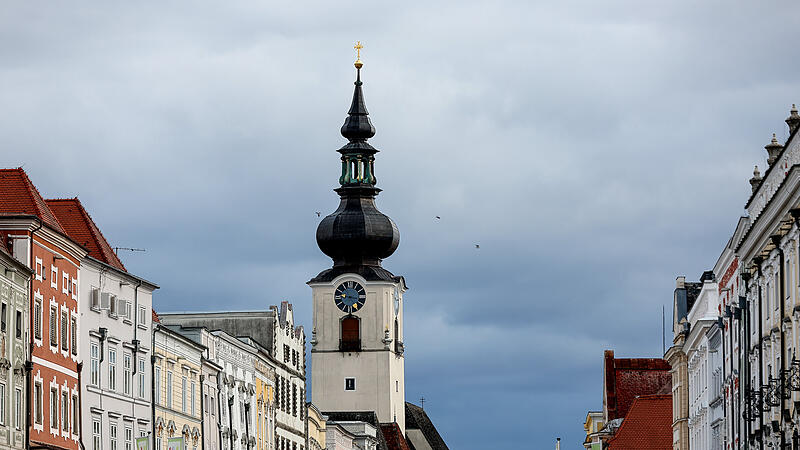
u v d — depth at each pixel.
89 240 152.00
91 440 141.88
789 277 116.12
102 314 146.00
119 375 149.88
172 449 146.25
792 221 113.62
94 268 144.75
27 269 126.12
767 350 125.62
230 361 189.50
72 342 138.62
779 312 120.88
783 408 116.94
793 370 111.31
